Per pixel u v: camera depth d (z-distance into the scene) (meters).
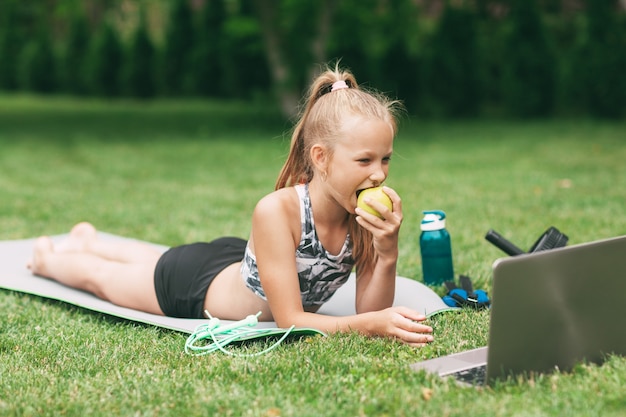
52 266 4.29
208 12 20.59
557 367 2.66
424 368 2.73
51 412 2.54
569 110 16.08
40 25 23.39
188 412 2.48
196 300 3.60
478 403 2.41
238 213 6.62
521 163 9.48
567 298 2.60
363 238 3.38
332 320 3.20
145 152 11.58
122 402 2.57
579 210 6.27
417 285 4.04
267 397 2.56
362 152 3.06
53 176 9.11
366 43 16.69
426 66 16.52
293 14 14.84
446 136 13.20
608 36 15.49
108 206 7.08
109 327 3.64
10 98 22.83
